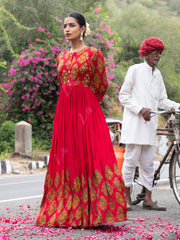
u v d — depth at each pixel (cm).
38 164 1349
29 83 1844
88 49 461
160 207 554
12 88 1884
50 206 442
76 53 462
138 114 553
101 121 455
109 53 1972
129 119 561
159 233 414
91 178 435
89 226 425
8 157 1425
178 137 558
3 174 1205
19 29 1995
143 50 561
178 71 3172
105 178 434
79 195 435
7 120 1911
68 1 2262
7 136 1691
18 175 1191
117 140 697
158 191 722
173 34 3178
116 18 3206
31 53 1841
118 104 2159
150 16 3288
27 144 1530
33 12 1997
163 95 589
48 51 1850
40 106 1900
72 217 427
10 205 611
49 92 1847
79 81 456
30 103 1859
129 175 567
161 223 465
